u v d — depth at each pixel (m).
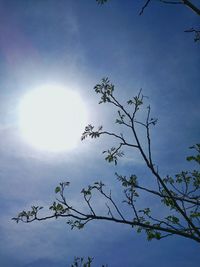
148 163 10.34
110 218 10.62
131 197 10.84
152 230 10.62
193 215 10.82
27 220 10.76
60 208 10.76
